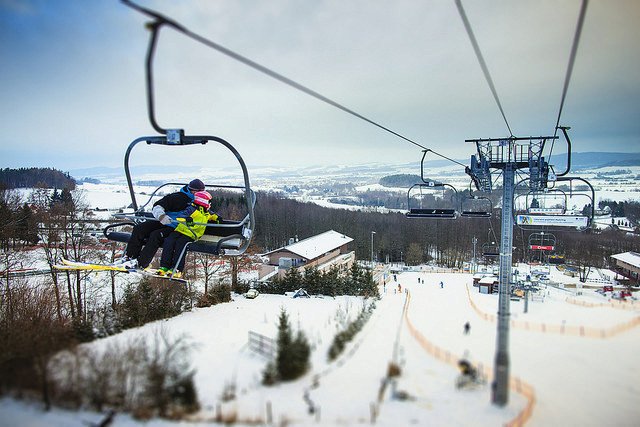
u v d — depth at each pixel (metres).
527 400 13.78
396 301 36.88
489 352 19.14
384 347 19.66
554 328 23.05
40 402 12.25
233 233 10.62
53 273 29.59
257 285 43.88
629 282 50.66
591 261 66.50
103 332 22.53
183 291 31.67
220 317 28.91
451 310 31.50
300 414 12.78
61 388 12.53
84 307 32.50
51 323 22.39
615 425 12.22
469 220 89.56
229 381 15.52
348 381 15.38
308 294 40.47
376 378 15.66
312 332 23.19
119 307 28.06
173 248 9.85
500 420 12.45
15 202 45.16
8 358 14.18
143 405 12.56
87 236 37.12
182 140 9.48
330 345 19.73
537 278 49.62
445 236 83.88
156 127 5.10
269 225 88.75
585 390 14.65
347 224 89.00
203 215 10.16
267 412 12.73
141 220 10.78
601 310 29.19
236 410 13.05
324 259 57.91
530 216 26.70
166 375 13.60
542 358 17.86
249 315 29.77
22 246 43.78
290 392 14.46
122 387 12.92
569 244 76.50
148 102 4.95
